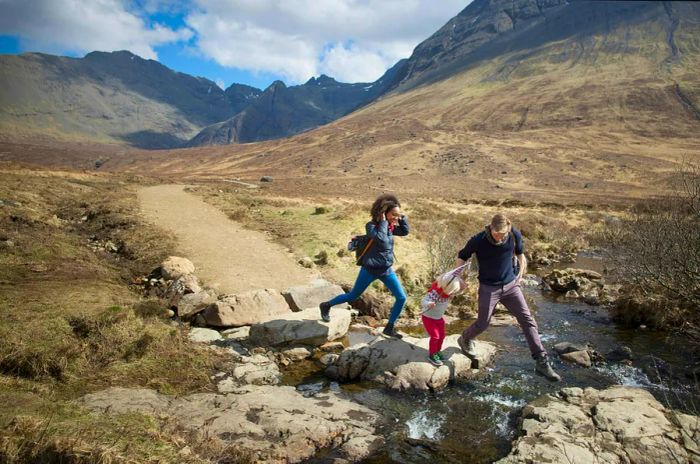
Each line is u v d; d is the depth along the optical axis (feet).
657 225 32.48
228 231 49.21
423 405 17.03
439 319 18.71
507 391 18.30
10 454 10.05
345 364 19.52
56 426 11.62
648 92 460.14
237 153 470.80
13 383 14.83
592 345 24.27
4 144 607.37
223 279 32.24
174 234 44.52
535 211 102.32
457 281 18.31
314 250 42.55
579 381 19.43
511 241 17.74
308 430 14.24
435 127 465.06
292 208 75.25
